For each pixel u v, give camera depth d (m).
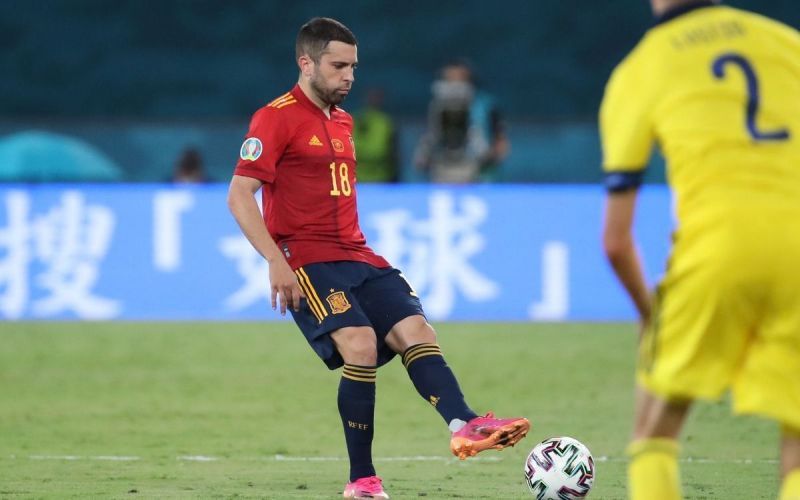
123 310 49.25
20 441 26.80
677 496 14.00
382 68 98.94
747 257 13.17
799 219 13.26
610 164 13.95
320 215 20.53
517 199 49.31
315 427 28.78
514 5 100.44
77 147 59.62
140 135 59.78
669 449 14.08
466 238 49.22
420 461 24.53
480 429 19.25
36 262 49.22
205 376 36.72
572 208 49.25
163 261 49.25
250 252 49.22
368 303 20.62
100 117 98.31
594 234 49.28
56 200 49.28
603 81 99.19
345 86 20.61
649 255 48.84
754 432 28.03
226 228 49.22
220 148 59.84
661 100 13.78
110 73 99.38
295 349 42.00
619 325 47.78
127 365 38.78
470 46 99.81
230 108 99.12
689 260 13.47
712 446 26.27
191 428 28.59
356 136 58.91
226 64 99.94
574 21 99.75
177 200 49.22
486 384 35.31
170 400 32.69
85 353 41.06
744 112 13.60
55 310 49.19
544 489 19.56
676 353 13.67
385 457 25.02
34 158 59.00
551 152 61.34
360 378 19.97
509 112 98.31
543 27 99.75
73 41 99.69
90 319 49.06
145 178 59.72
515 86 98.81
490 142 58.31
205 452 25.47
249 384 35.38
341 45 20.45
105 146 59.78
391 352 20.92
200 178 57.00
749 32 14.09
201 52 100.06
